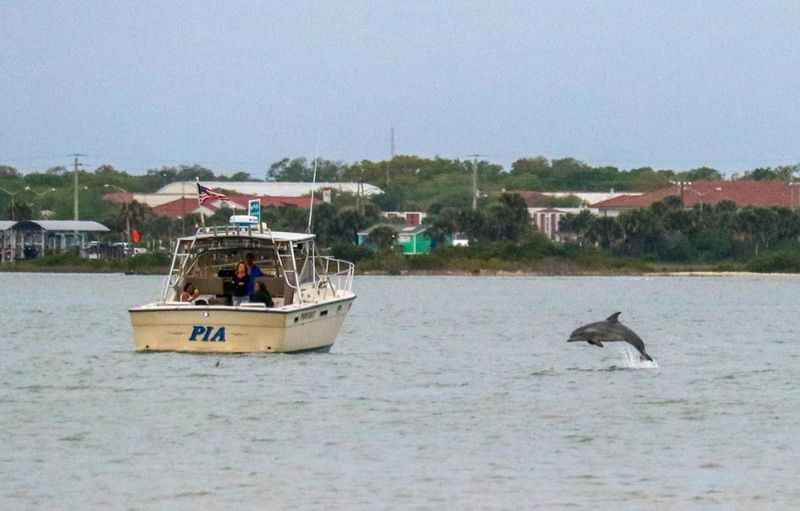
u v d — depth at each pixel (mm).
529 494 61531
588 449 70750
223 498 60531
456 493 61625
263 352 100375
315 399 85812
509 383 95188
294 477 64312
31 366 103688
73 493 61219
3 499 60188
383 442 72312
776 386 94375
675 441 72938
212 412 80812
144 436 73562
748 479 64312
